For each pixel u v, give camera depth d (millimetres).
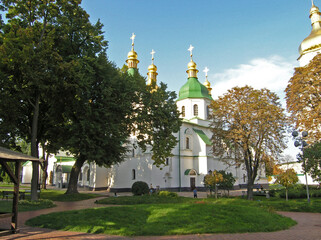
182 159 42750
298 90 29922
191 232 10820
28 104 23875
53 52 19531
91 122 22609
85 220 12133
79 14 22781
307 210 19766
